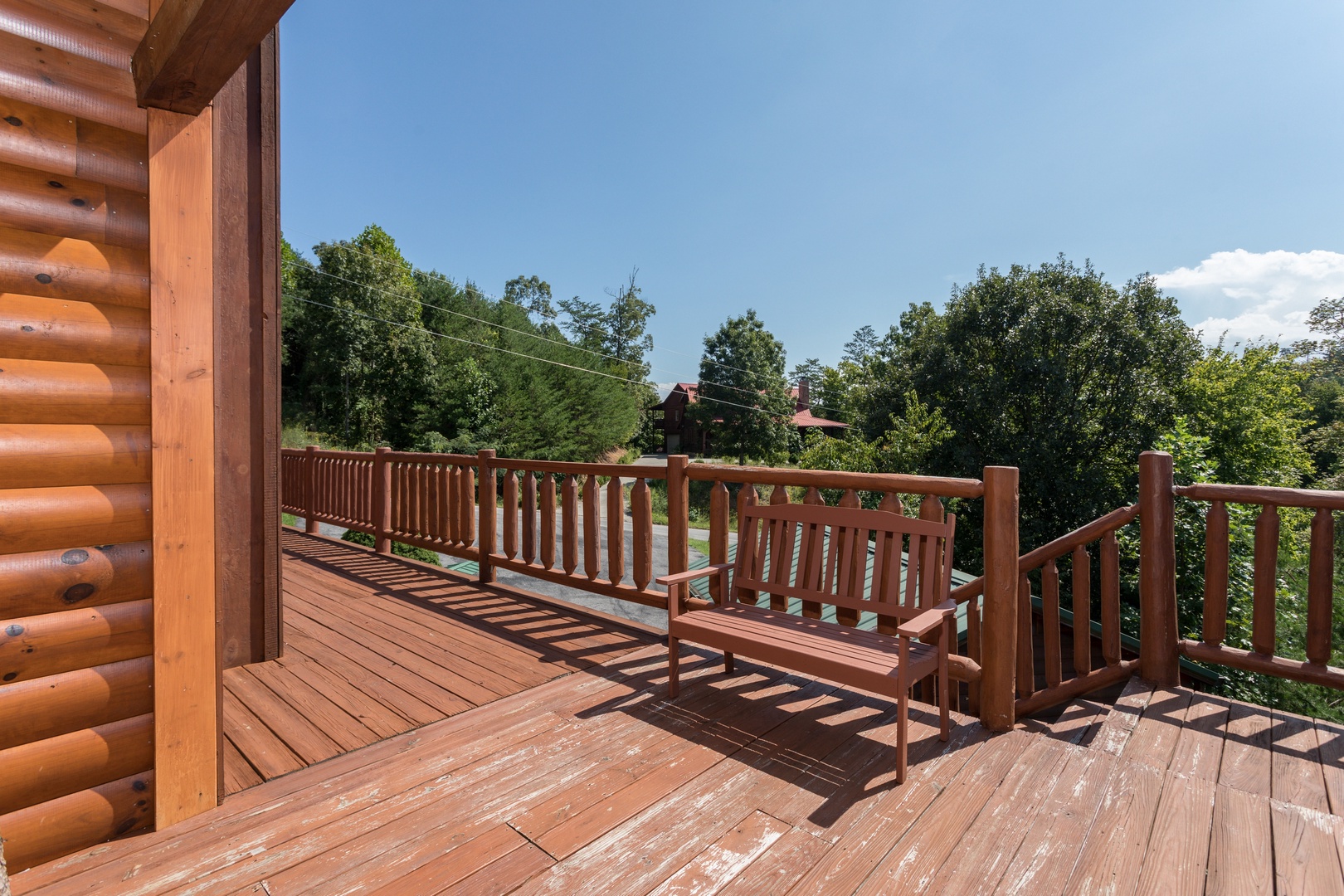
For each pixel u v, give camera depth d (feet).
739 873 5.21
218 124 9.91
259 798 6.35
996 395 55.83
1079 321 53.67
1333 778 7.00
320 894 4.89
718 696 9.15
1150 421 51.42
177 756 5.80
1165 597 9.52
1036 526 52.44
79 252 5.23
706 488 108.47
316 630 12.45
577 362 110.73
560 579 14.03
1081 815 6.13
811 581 9.07
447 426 98.27
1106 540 9.67
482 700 9.01
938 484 8.28
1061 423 53.01
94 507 5.23
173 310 5.66
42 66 5.01
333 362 97.19
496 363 101.30
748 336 145.38
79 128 5.23
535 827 5.88
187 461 5.77
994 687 8.06
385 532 20.08
